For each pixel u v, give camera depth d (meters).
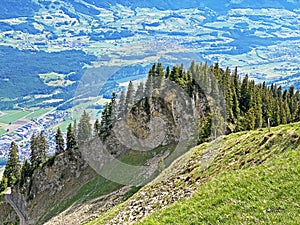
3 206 108.12
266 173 24.42
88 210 50.56
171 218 21.95
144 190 32.25
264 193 21.78
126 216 29.92
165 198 29.02
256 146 31.11
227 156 31.73
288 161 25.55
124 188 46.50
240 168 29.05
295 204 19.73
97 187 57.84
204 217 20.89
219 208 21.33
